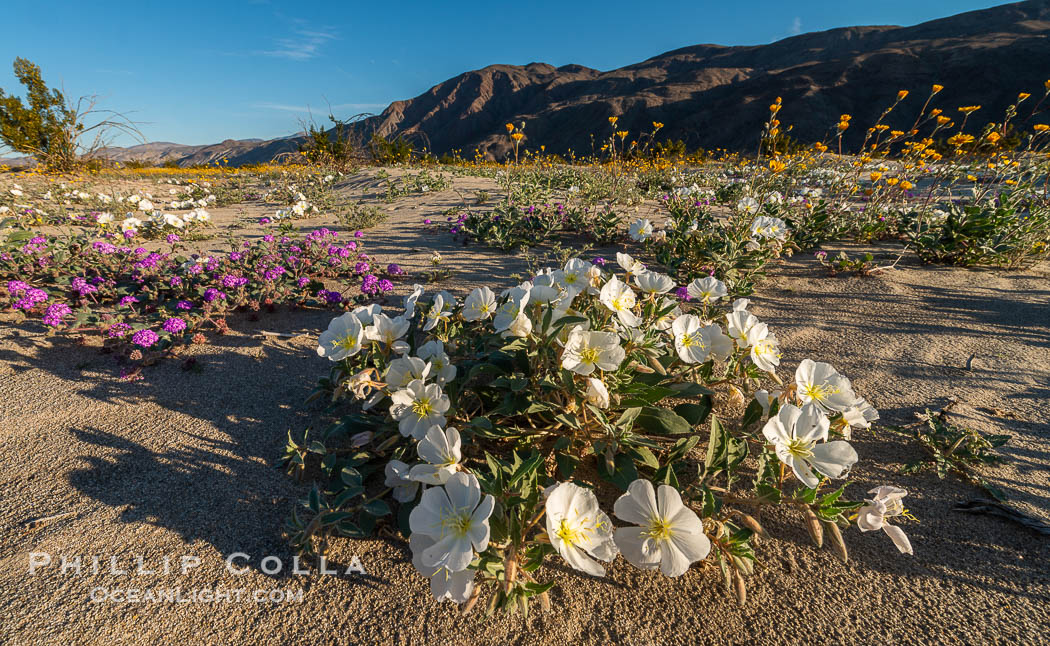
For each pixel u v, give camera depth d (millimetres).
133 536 1838
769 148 5242
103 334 3473
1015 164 6090
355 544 1802
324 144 17656
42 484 2090
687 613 1537
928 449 2199
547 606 1371
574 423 1760
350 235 7121
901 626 1469
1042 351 3066
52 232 7164
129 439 2385
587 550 1310
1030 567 1625
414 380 1848
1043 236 5031
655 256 5363
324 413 2598
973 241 4918
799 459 1542
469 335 2738
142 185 14453
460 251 5988
